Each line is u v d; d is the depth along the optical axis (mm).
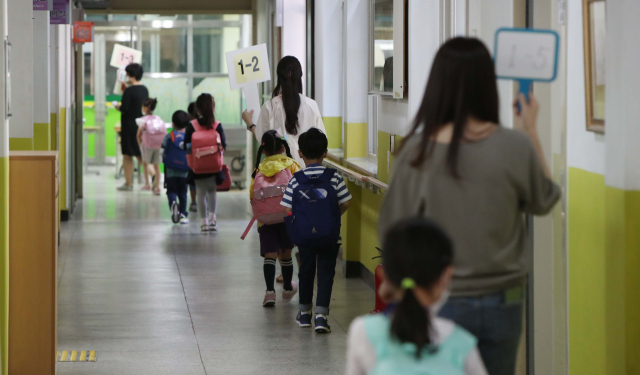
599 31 6480
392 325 4086
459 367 4090
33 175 9094
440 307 5109
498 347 5180
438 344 4121
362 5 16062
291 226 11562
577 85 7129
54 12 19797
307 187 11375
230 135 31969
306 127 14148
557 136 7633
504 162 5051
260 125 14477
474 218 5039
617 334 6309
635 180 6148
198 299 14023
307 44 20312
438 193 5082
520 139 5133
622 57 6152
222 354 10820
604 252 6516
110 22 33281
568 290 7438
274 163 12922
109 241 19750
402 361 4059
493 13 8594
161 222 22922
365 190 15383
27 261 9148
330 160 17312
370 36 15125
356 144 16344
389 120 13562
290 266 13609
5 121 8672
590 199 6855
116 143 33844
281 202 11492
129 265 16906
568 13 7250
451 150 5047
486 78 5164
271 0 25125
